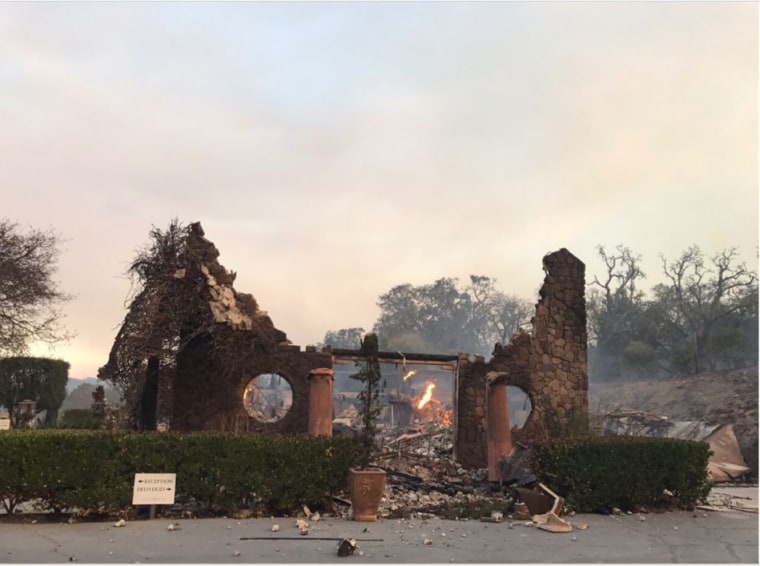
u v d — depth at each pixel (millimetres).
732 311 50656
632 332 57562
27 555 7137
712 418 30719
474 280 77625
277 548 7730
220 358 15953
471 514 10984
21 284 21859
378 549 7742
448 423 27109
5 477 9547
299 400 16484
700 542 8766
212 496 10219
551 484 11391
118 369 16312
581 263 19594
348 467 10930
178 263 15711
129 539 8180
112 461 9875
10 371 29547
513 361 18422
